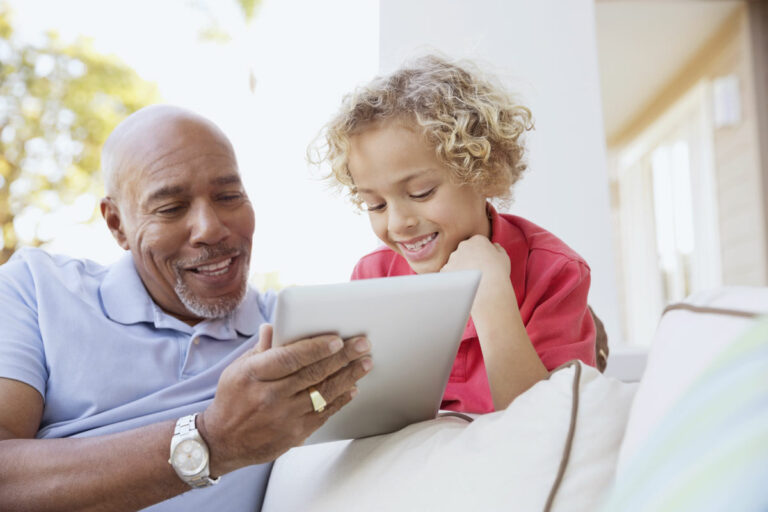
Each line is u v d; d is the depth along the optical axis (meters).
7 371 1.11
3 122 6.78
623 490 0.50
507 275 1.17
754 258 5.88
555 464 0.71
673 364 0.60
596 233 2.47
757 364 0.44
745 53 5.79
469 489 0.73
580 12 2.50
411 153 1.21
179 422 0.93
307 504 0.92
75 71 6.93
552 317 1.23
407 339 0.86
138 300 1.28
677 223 7.52
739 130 6.04
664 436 0.48
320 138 1.42
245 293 1.35
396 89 1.25
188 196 1.28
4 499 0.97
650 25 6.11
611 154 9.73
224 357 1.30
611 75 7.20
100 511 0.96
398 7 2.43
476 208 1.29
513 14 2.47
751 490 0.36
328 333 0.79
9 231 6.79
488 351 1.10
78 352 1.18
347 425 0.96
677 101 7.33
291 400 0.84
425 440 0.86
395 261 1.49
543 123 2.48
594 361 1.28
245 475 1.19
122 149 1.32
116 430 1.14
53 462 0.96
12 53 6.78
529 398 0.78
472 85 1.34
